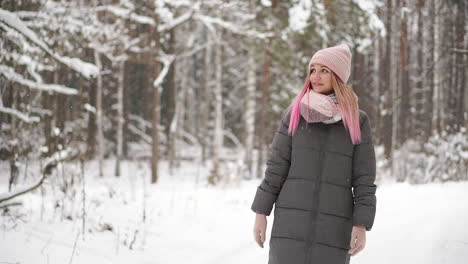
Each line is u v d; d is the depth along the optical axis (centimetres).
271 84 1485
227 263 329
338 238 199
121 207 487
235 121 2517
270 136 1541
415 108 1580
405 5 903
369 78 1450
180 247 364
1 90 517
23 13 568
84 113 1786
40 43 397
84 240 349
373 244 348
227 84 2441
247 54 1484
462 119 1199
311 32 1101
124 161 2006
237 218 465
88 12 985
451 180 905
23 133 590
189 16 1271
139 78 2189
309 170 204
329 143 205
